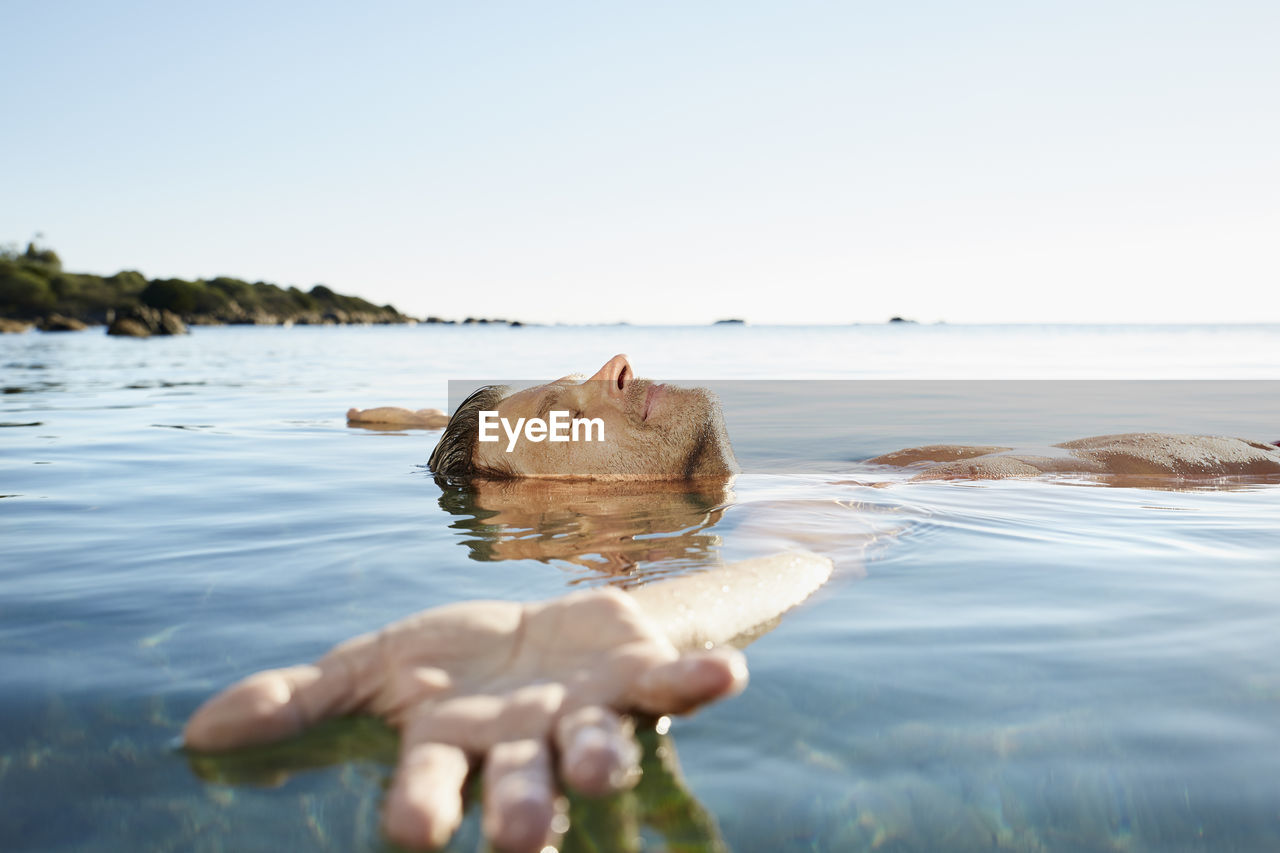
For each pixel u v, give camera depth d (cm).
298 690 152
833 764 142
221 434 677
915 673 178
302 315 13662
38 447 593
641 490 398
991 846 121
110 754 147
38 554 285
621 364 416
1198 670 180
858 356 2764
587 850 119
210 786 137
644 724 153
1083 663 184
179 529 323
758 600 213
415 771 124
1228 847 121
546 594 230
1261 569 261
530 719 130
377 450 578
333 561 270
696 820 127
